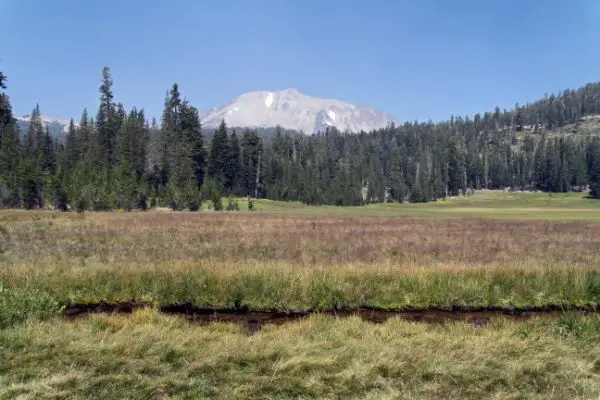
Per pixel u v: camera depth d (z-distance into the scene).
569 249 20.45
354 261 15.20
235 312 9.43
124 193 73.62
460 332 7.46
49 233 24.45
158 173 96.88
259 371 5.84
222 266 11.34
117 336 6.74
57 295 9.63
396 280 10.55
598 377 5.87
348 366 5.98
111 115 106.12
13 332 6.71
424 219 46.62
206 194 86.94
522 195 150.88
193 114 100.50
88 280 10.19
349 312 9.52
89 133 109.50
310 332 7.36
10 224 29.50
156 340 6.71
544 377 5.85
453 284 10.39
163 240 22.06
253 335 7.31
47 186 71.50
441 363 6.09
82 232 25.36
